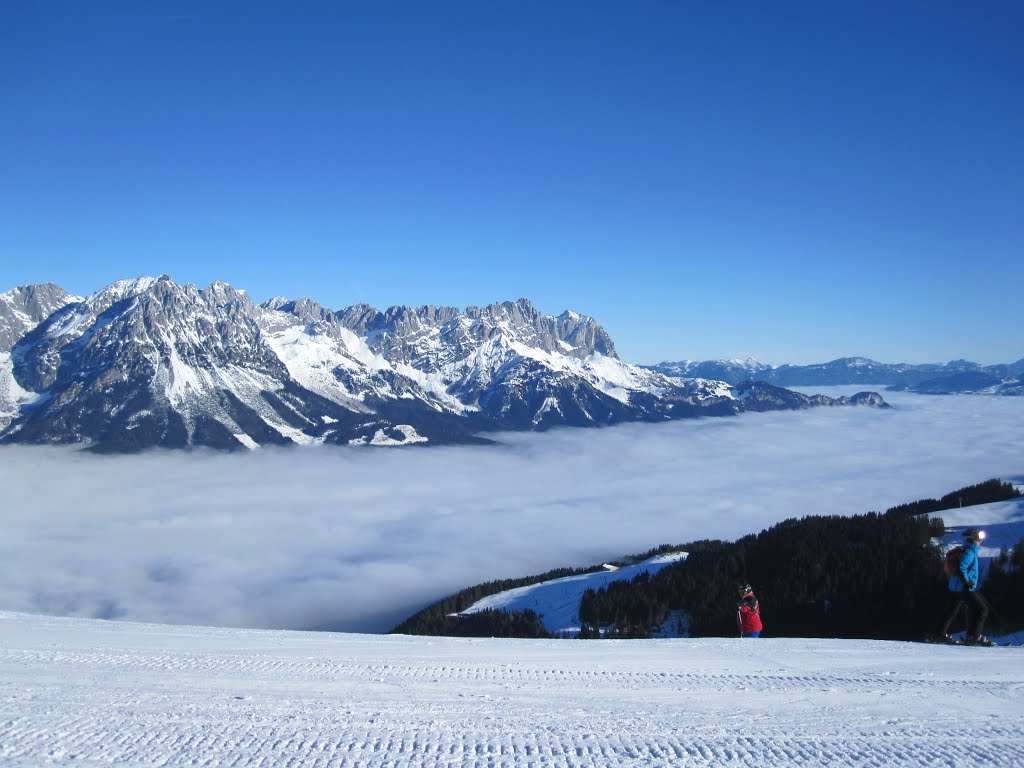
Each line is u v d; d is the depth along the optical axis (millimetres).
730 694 13500
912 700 12938
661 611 88938
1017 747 10070
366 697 12867
